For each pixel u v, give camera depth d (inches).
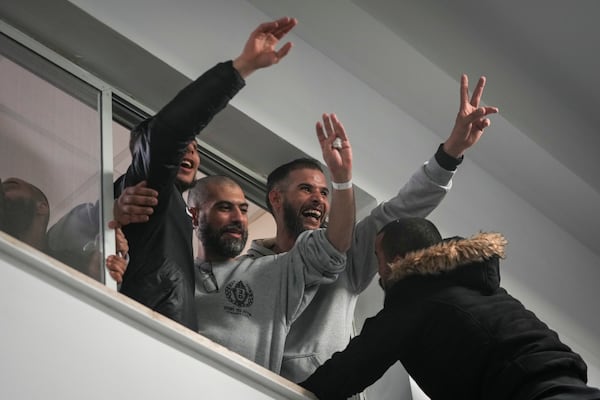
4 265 128.5
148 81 201.0
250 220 214.5
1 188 161.2
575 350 241.9
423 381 150.9
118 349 132.4
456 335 147.7
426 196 187.8
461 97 185.2
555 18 237.6
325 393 150.3
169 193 165.0
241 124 209.5
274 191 196.7
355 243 191.0
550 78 251.1
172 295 159.8
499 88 248.4
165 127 159.2
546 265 253.0
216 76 159.5
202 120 159.9
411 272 154.6
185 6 211.2
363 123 231.9
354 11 231.8
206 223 184.1
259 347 171.0
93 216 166.7
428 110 243.6
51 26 192.9
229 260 182.5
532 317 151.8
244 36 217.8
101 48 196.5
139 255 162.6
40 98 178.7
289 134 213.5
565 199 259.9
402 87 239.9
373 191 221.6
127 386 130.1
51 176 168.4
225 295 175.5
